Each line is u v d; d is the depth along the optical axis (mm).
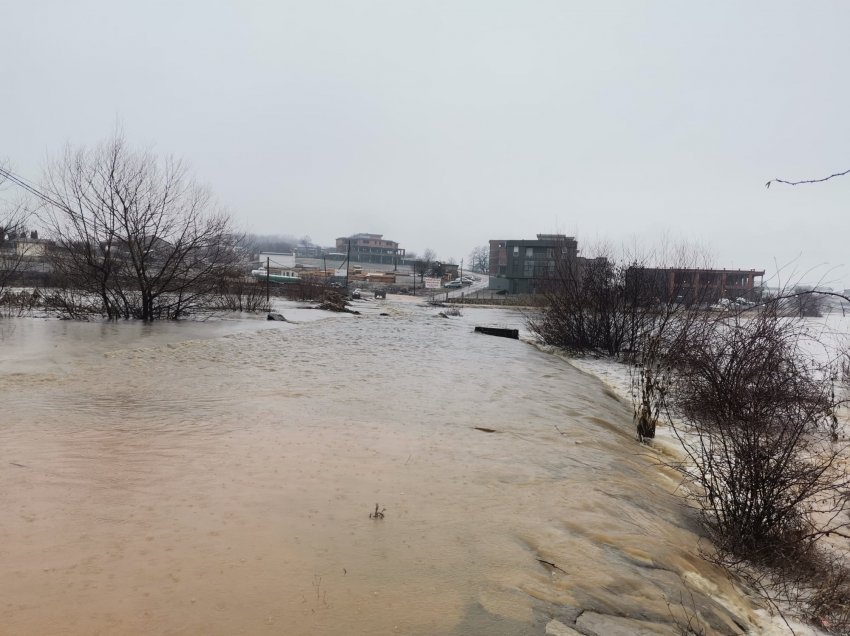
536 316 23391
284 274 94375
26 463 5098
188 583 3188
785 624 3701
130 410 7395
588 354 18438
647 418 8266
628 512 4879
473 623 2980
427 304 61594
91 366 10836
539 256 71312
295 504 4445
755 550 4688
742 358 7820
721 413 6504
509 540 4047
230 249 24766
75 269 21453
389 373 11828
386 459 5781
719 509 5441
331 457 5730
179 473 5020
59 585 3086
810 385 8703
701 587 3908
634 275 17875
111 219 21078
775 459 4992
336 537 3902
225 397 8492
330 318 29250
